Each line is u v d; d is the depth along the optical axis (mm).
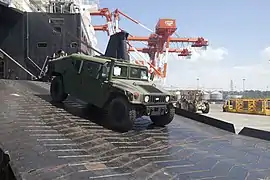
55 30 19875
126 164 4953
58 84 9539
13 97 10055
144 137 7109
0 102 8906
